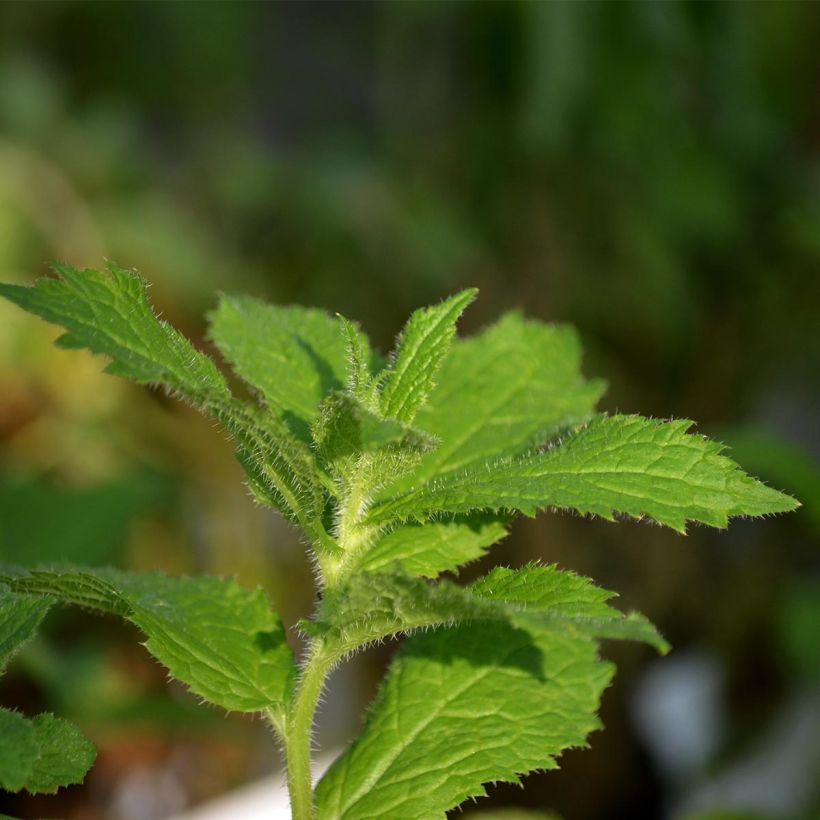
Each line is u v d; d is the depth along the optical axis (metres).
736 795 0.62
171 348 0.30
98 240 0.72
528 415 0.35
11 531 0.55
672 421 0.31
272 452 0.31
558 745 0.32
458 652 0.33
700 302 0.82
